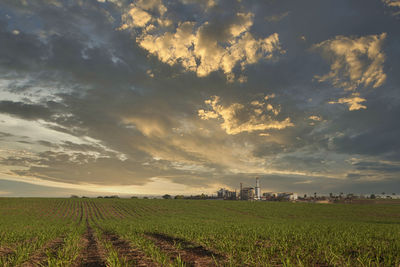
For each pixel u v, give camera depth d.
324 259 9.41
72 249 12.30
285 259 9.44
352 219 61.25
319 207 93.62
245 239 15.30
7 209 83.44
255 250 11.45
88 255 11.87
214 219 54.88
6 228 28.44
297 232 20.92
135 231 23.39
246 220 51.66
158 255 10.28
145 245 13.35
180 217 64.44
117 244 16.33
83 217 66.88
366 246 12.94
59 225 37.72
